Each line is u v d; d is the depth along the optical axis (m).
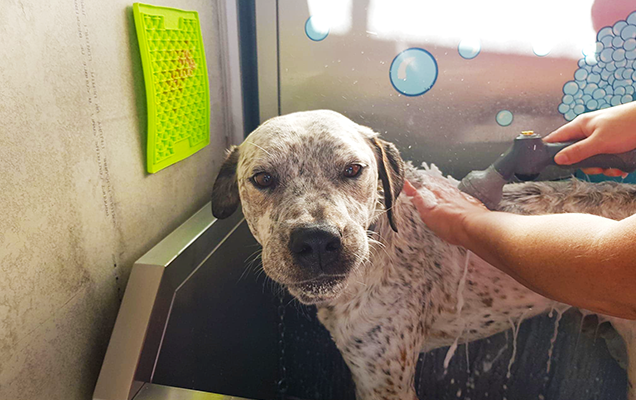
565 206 1.12
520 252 0.70
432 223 1.03
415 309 1.08
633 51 1.06
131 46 0.88
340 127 0.97
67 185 0.73
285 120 0.98
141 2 0.88
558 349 1.21
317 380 1.35
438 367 1.28
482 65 1.12
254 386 1.20
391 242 1.09
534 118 1.14
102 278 0.84
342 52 1.19
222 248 1.08
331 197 0.87
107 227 0.84
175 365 0.85
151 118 0.93
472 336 1.22
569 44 1.08
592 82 1.10
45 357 0.70
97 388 0.73
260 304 1.26
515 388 1.26
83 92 0.76
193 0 1.09
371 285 1.04
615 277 0.56
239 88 1.29
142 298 0.81
